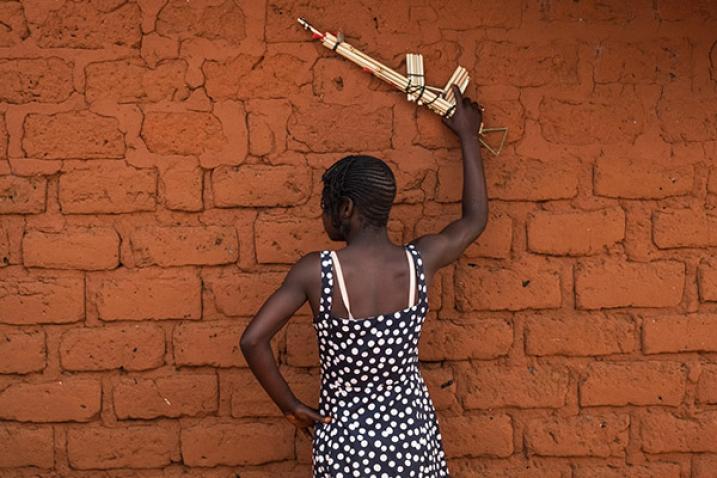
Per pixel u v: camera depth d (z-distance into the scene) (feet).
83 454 11.80
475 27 11.52
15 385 11.66
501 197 11.69
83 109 11.35
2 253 11.51
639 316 11.91
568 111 11.63
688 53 11.60
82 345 11.65
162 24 11.31
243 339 9.46
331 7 11.41
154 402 11.77
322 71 11.47
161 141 11.44
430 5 11.47
